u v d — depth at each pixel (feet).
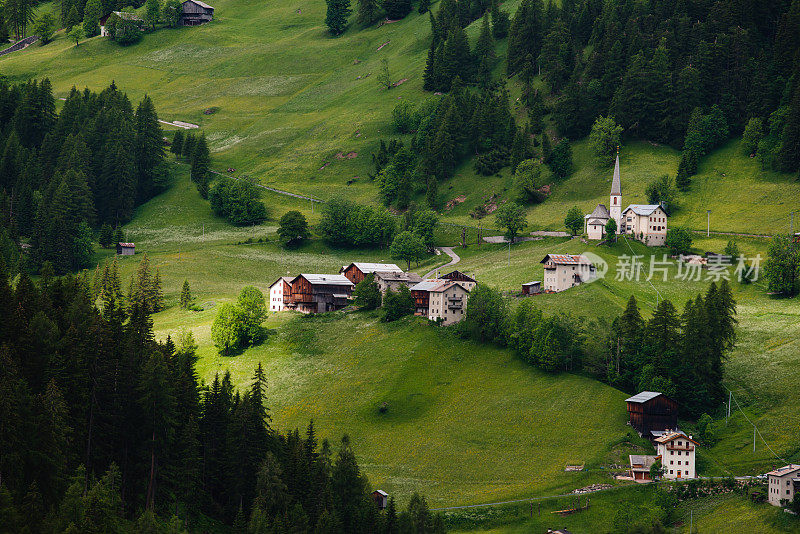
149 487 476.95
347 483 523.70
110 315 593.01
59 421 436.76
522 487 562.25
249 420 536.42
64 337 494.59
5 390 423.23
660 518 512.22
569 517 523.29
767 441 593.01
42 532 388.37
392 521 488.02
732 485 542.57
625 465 571.69
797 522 482.69
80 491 409.28
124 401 495.00
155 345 586.04
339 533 479.82
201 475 526.57
